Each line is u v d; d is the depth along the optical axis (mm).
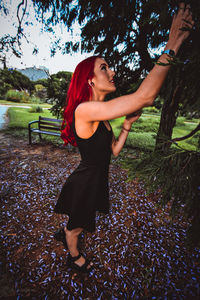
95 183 1135
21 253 1792
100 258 1780
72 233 1372
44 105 23000
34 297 1396
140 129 9000
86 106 740
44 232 2094
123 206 2643
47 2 2914
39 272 1597
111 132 1049
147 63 3027
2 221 2240
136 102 602
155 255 1829
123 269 1669
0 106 16391
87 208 1188
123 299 1417
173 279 1578
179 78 876
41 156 4680
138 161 1132
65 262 1703
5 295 1395
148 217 2410
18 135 6594
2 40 4094
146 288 1502
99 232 2121
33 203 2652
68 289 1470
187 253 1855
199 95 816
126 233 2119
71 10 2877
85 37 3344
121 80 3457
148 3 1352
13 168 3848
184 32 587
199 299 1411
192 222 937
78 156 4781
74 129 943
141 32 2725
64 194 1264
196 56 651
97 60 871
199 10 561
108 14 2615
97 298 1416
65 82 4184
